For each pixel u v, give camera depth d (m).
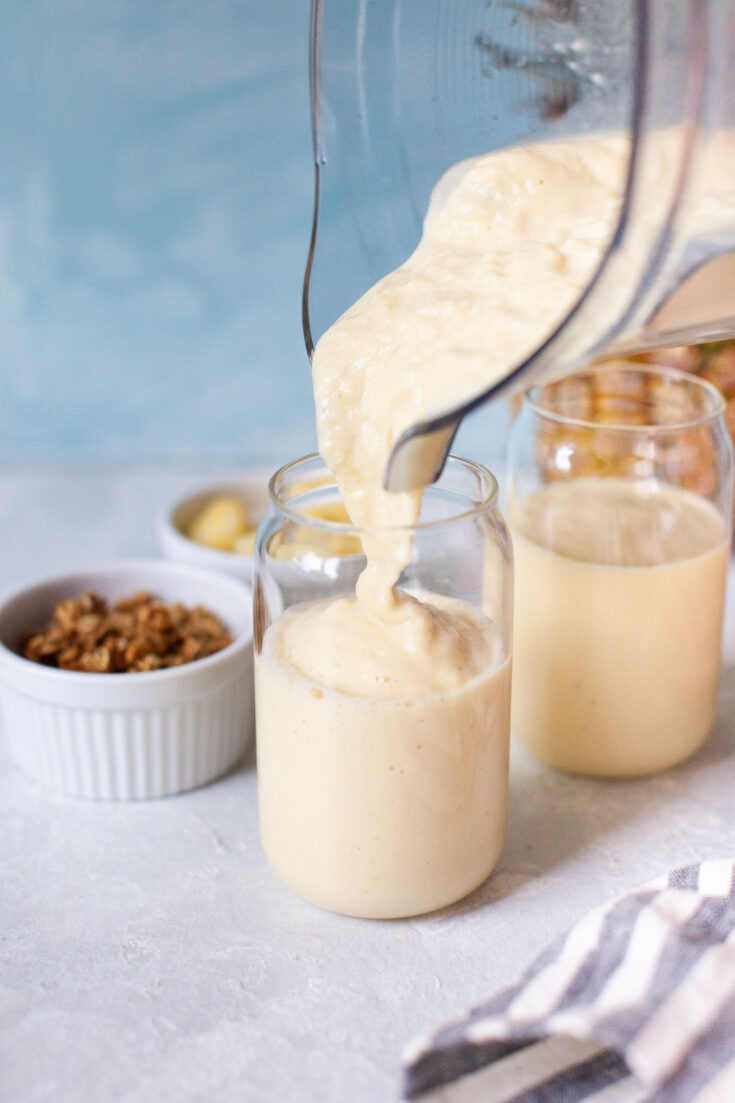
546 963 0.57
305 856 0.60
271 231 0.91
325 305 0.62
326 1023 0.58
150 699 0.66
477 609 0.61
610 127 0.62
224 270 0.92
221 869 0.64
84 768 0.67
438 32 0.63
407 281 0.59
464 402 0.53
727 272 0.55
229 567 0.77
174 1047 0.57
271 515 0.61
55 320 0.93
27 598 0.72
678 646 0.65
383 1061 0.57
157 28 0.86
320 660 0.59
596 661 0.65
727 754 0.69
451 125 0.64
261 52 0.87
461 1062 0.54
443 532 0.58
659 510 0.65
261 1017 0.58
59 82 0.87
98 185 0.90
